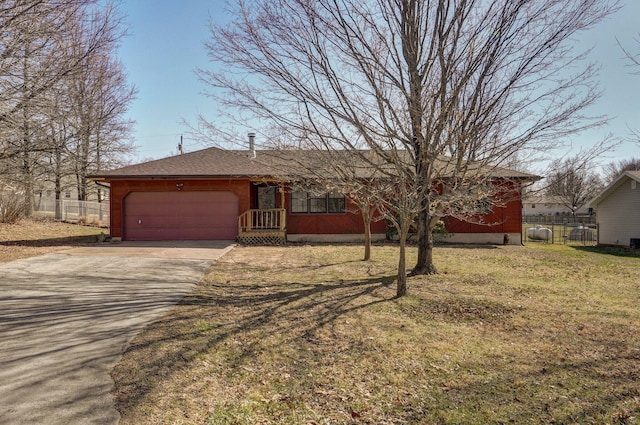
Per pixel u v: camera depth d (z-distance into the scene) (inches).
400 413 133.5
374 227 659.4
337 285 314.7
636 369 162.2
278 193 661.9
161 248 513.3
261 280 332.5
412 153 277.4
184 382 150.7
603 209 746.8
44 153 539.2
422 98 261.0
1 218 703.7
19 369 155.7
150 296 272.1
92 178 595.2
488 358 177.0
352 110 259.3
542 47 267.3
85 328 204.5
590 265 443.2
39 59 409.4
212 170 621.0
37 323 210.8
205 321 220.5
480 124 269.6
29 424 117.5
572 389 146.3
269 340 196.5
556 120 308.8
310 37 264.2
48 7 382.6
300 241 650.8
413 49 265.6
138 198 614.2
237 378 157.5
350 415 132.5
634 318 234.7
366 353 183.3
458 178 300.8
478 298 273.4
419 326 221.8
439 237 636.1
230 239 619.8
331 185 287.1
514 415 129.9
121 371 156.4
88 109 595.5
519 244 653.9
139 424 121.1
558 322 227.9
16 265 370.3
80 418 122.2
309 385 153.3
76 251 469.7
